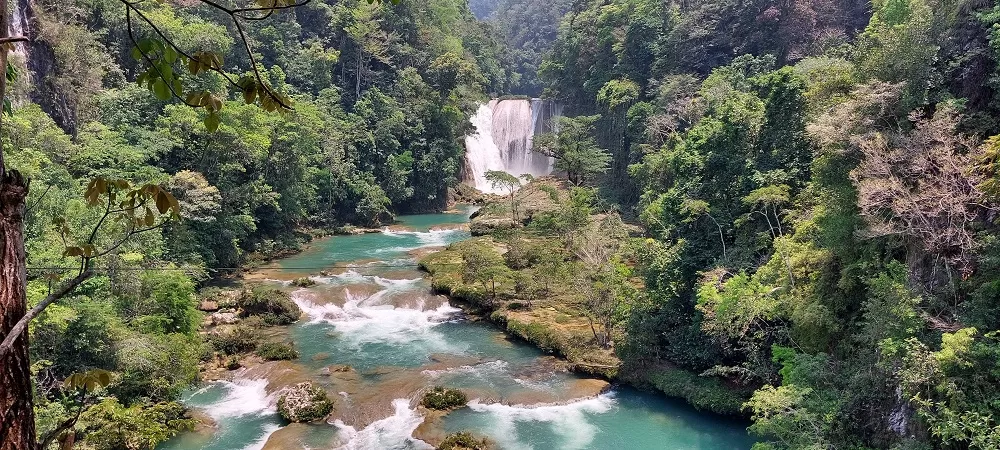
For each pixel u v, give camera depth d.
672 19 58.84
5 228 3.30
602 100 60.56
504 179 58.34
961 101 17.11
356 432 19.83
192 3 55.00
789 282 20.00
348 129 58.44
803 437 15.25
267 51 60.94
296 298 33.06
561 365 25.23
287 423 20.41
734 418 21.02
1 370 3.16
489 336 29.12
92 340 17.95
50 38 33.97
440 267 38.22
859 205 16.38
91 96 36.34
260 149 40.41
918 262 16.67
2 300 3.21
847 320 18.19
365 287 34.94
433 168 65.38
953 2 19.25
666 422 20.95
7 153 22.72
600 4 70.25
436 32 80.06
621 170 57.62
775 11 48.31
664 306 24.86
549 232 45.81
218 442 19.12
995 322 14.01
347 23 68.12
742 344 21.38
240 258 39.91
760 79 31.77
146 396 19.70
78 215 21.69
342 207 56.94
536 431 20.14
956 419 12.70
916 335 14.81
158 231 26.66
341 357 26.20
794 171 23.84
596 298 26.48
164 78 4.18
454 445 18.81
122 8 42.62
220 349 26.09
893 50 19.14
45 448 3.49
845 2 48.50
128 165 30.31
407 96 67.31
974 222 15.39
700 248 25.25
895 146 17.09
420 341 28.39
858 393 15.88
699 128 31.23
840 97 21.30
